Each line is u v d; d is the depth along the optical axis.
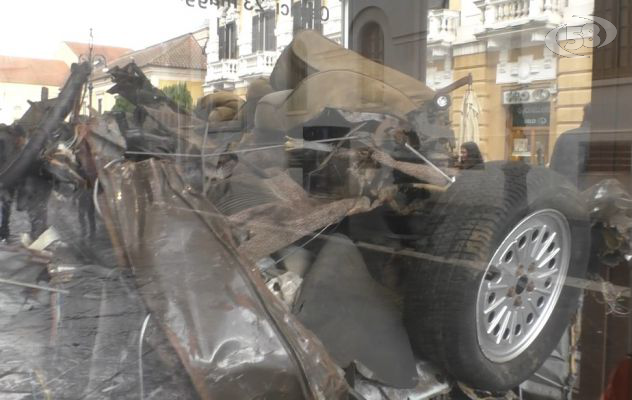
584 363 1.99
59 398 1.39
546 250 2.06
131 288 1.51
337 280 1.78
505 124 2.18
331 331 1.69
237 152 2.05
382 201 2.02
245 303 1.52
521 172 2.03
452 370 1.89
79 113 1.83
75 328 1.46
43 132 1.77
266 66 2.15
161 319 1.45
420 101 2.26
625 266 1.96
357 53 2.26
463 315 1.87
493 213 1.94
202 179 1.90
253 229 1.77
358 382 1.70
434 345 1.86
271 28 2.15
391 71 2.27
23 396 1.37
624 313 1.95
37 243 1.62
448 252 1.92
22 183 1.72
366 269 1.88
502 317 1.97
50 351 1.43
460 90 2.26
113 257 1.58
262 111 2.13
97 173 1.77
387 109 2.24
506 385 1.95
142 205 1.70
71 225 1.65
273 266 1.77
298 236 1.82
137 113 1.94
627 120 1.93
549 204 2.02
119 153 1.87
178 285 1.52
